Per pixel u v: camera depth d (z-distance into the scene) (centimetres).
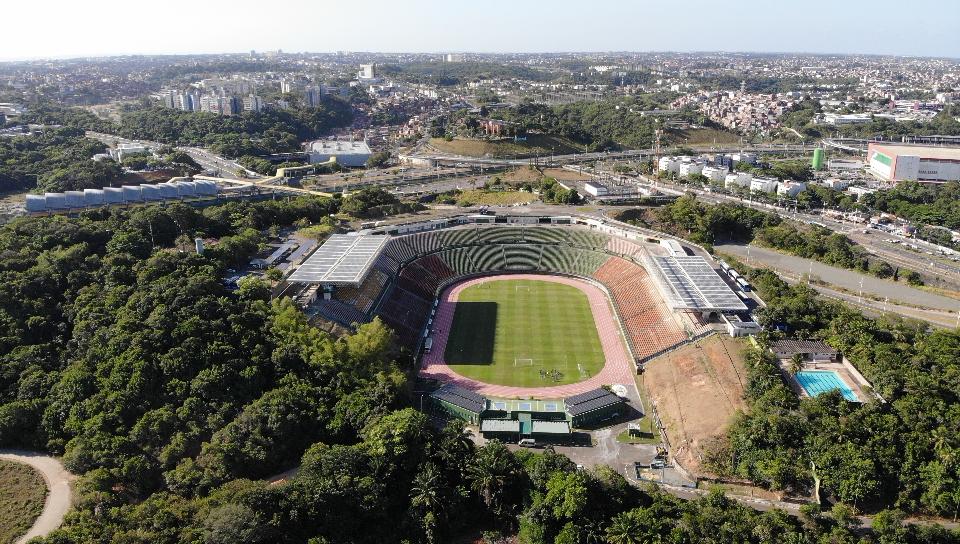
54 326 17425
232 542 11075
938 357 16962
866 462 13100
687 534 12050
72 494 12619
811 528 12206
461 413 16750
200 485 12712
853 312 19838
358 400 15475
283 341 17288
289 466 14400
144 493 13088
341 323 19525
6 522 11750
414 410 14812
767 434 14075
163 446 13938
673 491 13862
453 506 13162
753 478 13962
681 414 16238
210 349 16175
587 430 16288
